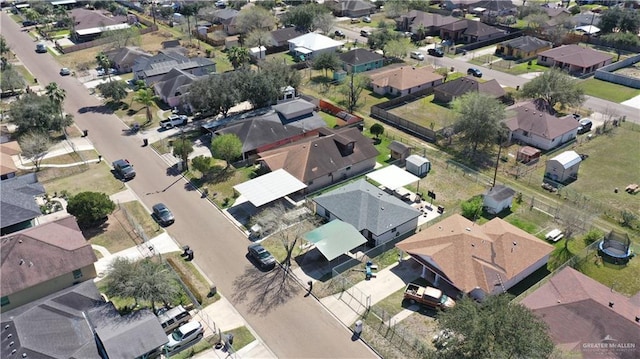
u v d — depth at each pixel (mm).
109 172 76500
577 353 41938
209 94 85875
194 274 54938
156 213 65125
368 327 47625
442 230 56438
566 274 50250
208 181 73562
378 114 96250
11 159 74375
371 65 120812
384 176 68438
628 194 70000
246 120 83188
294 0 188125
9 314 45781
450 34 145125
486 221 63656
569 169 73000
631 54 131375
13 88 106250
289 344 46062
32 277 49625
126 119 95000
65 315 45375
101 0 179875
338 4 175375
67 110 99375
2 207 59875
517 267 51969
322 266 56188
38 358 40750
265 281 53969
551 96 93688
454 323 38938
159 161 79750
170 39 147250
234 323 48406
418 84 106375
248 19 144250
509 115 87750
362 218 60031
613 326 43500
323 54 113688
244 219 64812
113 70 121875
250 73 93938
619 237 57781
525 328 37656
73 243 53938
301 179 68688
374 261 56562
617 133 88375
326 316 49219
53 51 136875
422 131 88250
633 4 168500
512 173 75875
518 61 127562
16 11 183000
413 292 50344
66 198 68688
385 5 167500
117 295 47844
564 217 59531
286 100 97562
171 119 90750
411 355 44312
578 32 145625
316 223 62562
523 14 161250
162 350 44438
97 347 42875
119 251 58469
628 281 53625
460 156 81438
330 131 80000
